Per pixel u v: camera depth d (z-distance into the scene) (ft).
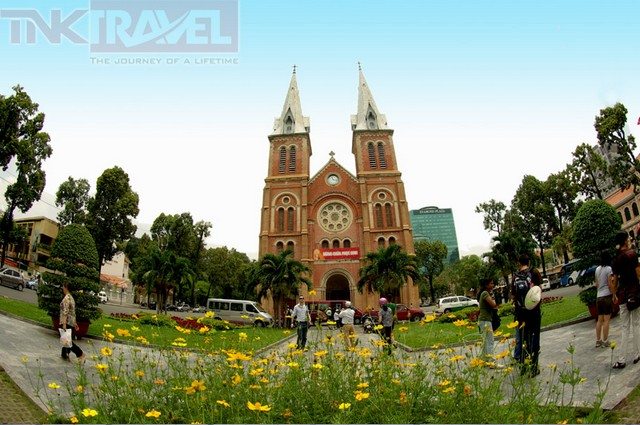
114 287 225.15
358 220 169.37
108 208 158.71
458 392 14.24
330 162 179.93
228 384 14.48
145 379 18.76
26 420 19.86
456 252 619.26
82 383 15.11
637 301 25.07
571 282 143.43
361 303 153.38
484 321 30.48
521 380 15.15
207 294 237.45
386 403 14.38
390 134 184.75
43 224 194.90
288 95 203.51
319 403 15.07
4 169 123.44
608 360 26.63
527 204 173.78
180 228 203.82
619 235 26.73
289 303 150.82
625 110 98.73
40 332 47.62
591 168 122.21
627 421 17.33
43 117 131.54
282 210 172.45
